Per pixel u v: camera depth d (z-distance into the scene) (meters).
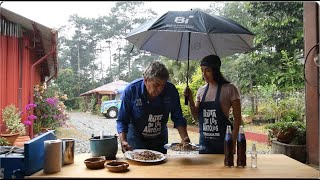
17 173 1.87
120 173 1.92
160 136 2.69
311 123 5.11
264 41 9.41
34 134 6.17
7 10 4.81
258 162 2.25
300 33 8.80
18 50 5.91
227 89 2.74
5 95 5.40
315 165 4.99
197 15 2.46
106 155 2.25
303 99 7.78
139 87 2.54
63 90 7.34
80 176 1.84
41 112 6.56
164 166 2.10
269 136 6.05
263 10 9.32
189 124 7.48
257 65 9.97
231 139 2.12
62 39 6.59
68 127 6.67
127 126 2.62
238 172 1.96
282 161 2.28
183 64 8.60
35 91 6.65
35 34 6.05
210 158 2.36
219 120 2.75
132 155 2.25
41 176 1.84
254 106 9.17
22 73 6.06
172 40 3.42
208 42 3.36
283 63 9.21
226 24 2.47
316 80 4.97
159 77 2.28
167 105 2.58
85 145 4.62
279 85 8.96
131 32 2.74
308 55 5.17
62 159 2.11
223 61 10.60
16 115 5.11
